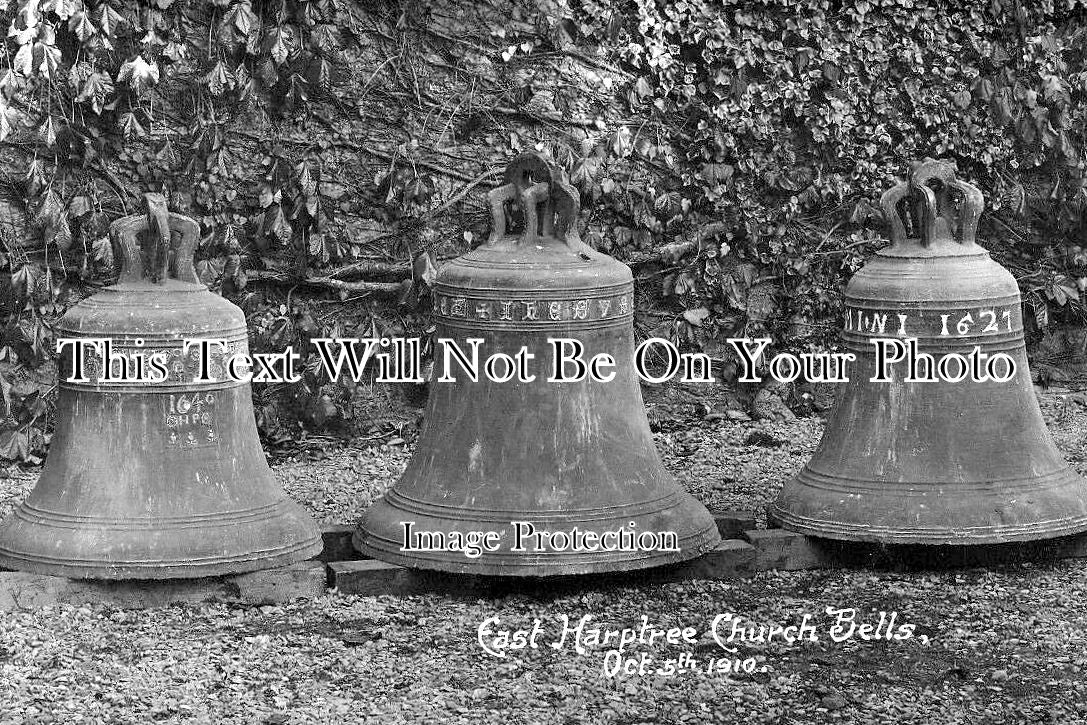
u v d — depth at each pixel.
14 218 8.02
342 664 5.86
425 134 8.55
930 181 6.87
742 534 6.80
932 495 6.61
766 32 8.94
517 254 6.48
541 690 5.71
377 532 6.53
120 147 8.10
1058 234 9.53
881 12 9.06
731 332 9.09
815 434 8.74
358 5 8.41
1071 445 8.40
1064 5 9.41
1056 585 6.55
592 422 6.47
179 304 6.32
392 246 8.59
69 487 6.29
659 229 8.90
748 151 8.98
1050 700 5.66
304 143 8.38
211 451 6.34
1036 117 9.30
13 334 8.02
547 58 8.68
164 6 8.00
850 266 9.15
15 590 6.17
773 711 5.61
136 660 5.87
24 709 5.53
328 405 8.41
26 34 7.62
